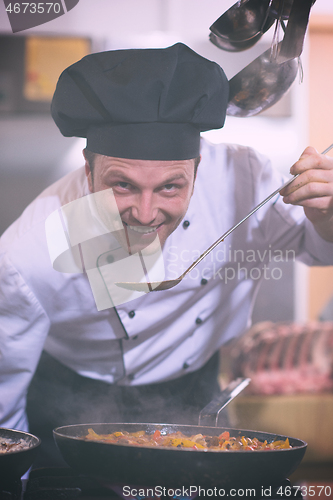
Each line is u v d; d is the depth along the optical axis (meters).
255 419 1.83
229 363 2.10
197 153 0.85
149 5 2.04
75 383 1.15
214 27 0.94
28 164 2.03
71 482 0.76
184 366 1.15
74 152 2.04
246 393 1.89
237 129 2.10
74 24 1.98
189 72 0.80
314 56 2.68
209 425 0.88
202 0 2.05
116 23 2.02
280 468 0.67
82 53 1.97
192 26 2.06
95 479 0.75
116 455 0.65
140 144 0.77
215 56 1.91
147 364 1.13
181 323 1.12
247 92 0.94
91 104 0.80
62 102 0.81
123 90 0.76
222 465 0.64
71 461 0.69
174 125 0.79
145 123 0.77
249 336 2.06
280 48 0.88
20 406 1.04
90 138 0.83
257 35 0.97
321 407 1.86
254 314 2.15
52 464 1.10
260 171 1.16
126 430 0.86
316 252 1.17
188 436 0.85
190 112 0.79
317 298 2.72
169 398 1.17
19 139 2.02
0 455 0.65
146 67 0.77
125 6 2.02
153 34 2.02
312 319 2.71
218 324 1.19
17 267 0.97
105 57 0.81
